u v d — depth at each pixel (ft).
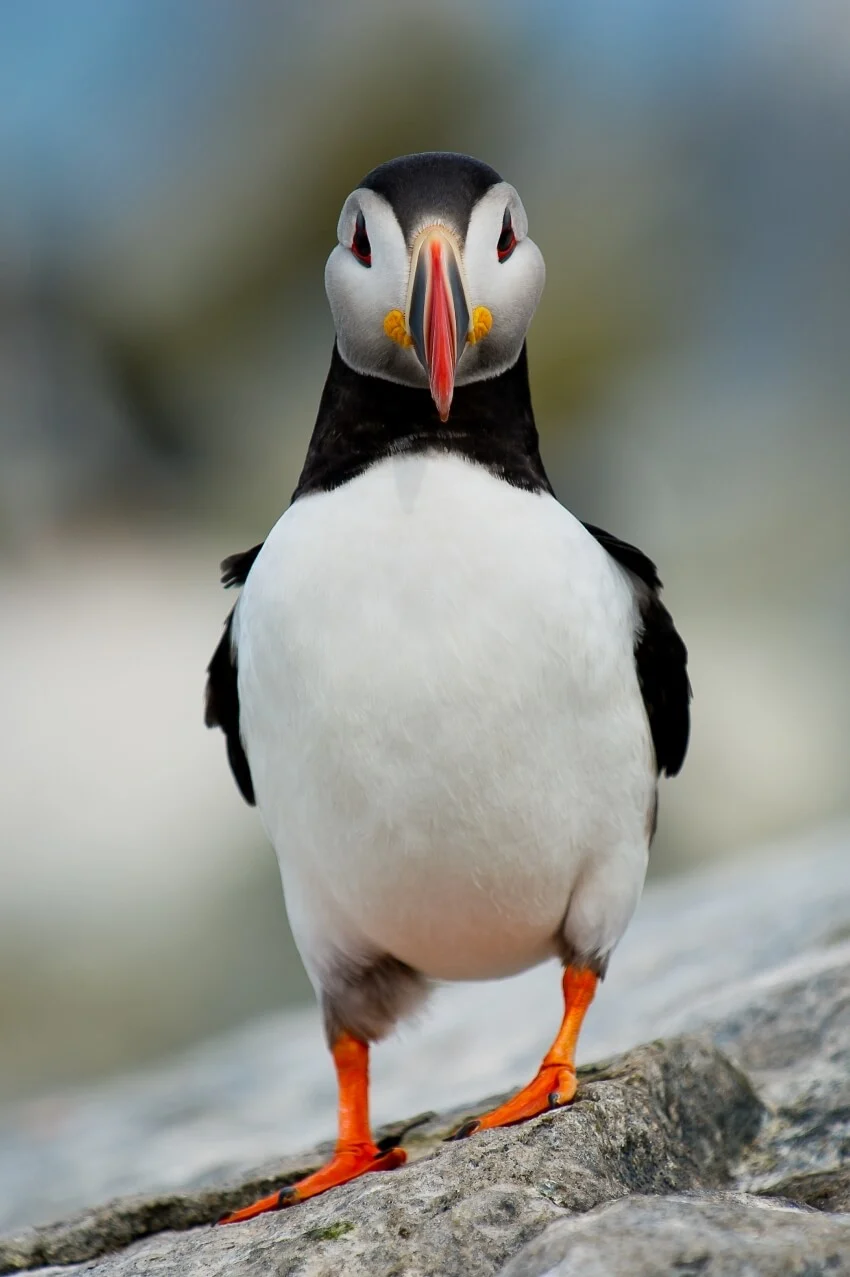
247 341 79.61
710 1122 19.21
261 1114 29.89
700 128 83.71
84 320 80.23
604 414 74.49
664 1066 19.17
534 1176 16.30
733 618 62.49
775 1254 13.10
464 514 18.57
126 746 55.06
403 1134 21.93
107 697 57.26
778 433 71.77
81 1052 47.78
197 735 55.47
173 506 74.43
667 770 23.72
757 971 26.84
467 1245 15.08
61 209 83.25
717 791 55.26
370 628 18.16
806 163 82.23
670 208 81.10
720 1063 19.81
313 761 18.65
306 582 18.52
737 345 77.56
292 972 49.34
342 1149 20.07
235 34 87.30
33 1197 27.53
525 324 20.30
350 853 19.15
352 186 81.71
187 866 51.37
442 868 19.07
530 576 18.39
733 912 32.65
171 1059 42.16
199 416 78.02
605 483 72.23
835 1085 20.43
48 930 49.67
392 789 18.45
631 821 19.90
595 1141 17.25
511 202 20.30
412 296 19.02
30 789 53.31
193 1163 27.07
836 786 55.67
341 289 19.88
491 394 19.72
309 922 20.56
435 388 18.51
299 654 18.45
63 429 76.64
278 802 19.54
